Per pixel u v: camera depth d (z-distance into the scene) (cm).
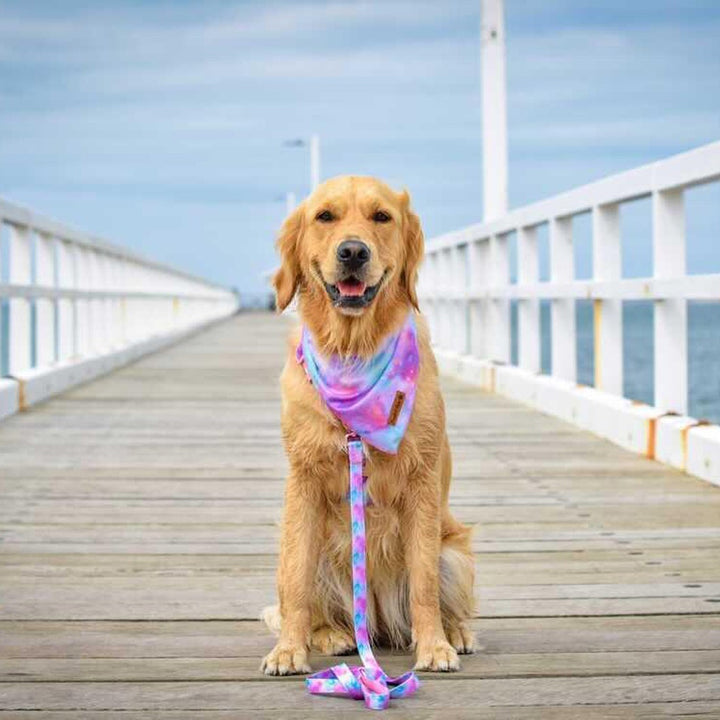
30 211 886
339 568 321
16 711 257
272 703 264
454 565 318
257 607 347
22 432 734
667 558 406
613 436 685
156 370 1232
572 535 443
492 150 1114
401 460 303
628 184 650
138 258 1550
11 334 883
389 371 299
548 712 256
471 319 1094
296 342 319
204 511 489
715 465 541
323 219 322
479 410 849
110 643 310
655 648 304
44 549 421
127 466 605
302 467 308
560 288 786
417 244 337
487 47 1112
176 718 254
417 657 296
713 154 521
